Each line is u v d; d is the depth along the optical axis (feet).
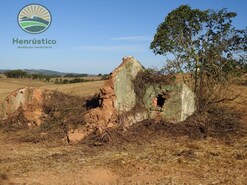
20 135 47.55
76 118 47.14
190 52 57.88
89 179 29.66
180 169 32.40
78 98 55.62
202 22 58.18
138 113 48.60
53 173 31.07
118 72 47.62
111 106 46.68
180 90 49.39
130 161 34.63
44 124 50.34
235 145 41.11
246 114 55.21
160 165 33.45
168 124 48.03
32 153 38.86
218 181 29.17
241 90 74.08
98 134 43.73
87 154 37.81
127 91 48.83
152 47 59.82
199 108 53.72
